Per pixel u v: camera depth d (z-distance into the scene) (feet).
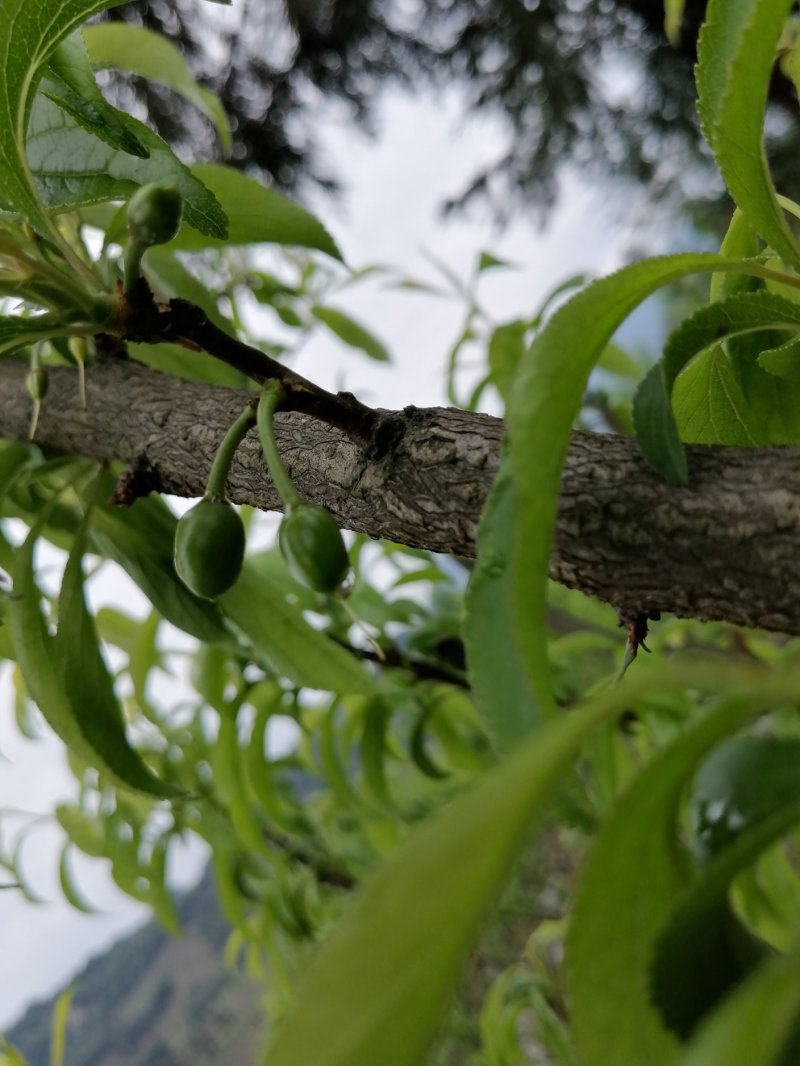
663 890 0.21
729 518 0.30
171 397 0.53
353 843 1.21
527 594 0.21
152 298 0.44
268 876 1.17
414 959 0.16
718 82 0.33
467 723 1.02
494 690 0.22
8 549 0.66
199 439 0.49
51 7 0.38
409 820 1.02
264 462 0.46
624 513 0.31
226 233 0.45
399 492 0.38
